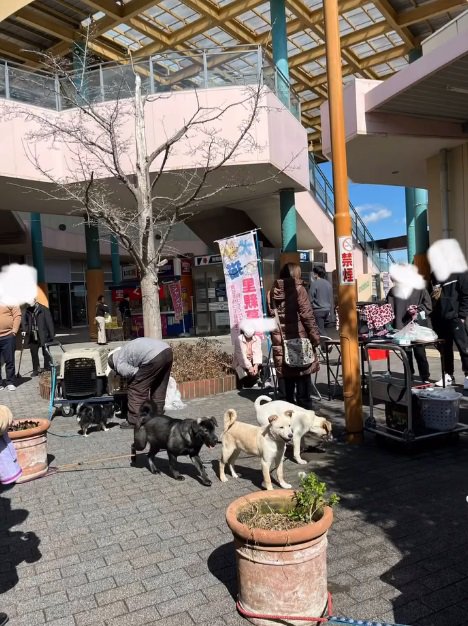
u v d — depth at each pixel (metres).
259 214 19.61
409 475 4.41
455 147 11.34
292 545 2.40
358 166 12.77
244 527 2.45
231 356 9.34
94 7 15.84
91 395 6.92
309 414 4.88
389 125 10.07
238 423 4.44
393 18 17.00
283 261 15.89
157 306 7.46
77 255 30.17
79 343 18.03
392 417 5.21
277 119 12.67
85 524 3.78
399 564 3.00
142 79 12.07
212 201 17.02
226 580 2.93
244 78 12.03
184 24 18.06
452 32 8.91
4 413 2.72
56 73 11.55
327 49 5.20
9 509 4.11
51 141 12.23
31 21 16.34
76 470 5.00
